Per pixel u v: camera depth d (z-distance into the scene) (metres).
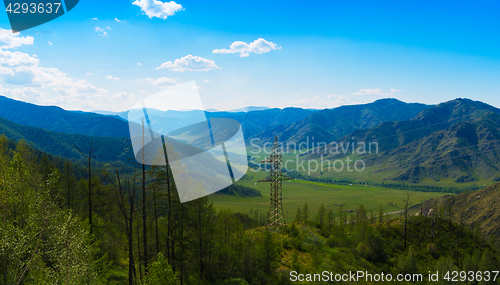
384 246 80.44
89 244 29.17
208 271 40.56
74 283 24.11
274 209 87.38
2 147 41.47
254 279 42.97
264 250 48.59
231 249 44.81
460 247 87.19
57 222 27.36
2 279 21.77
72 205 50.53
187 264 34.34
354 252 71.81
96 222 36.47
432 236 90.38
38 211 28.72
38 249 24.42
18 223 28.34
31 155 50.41
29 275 23.70
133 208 17.44
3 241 22.05
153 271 20.34
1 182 30.22
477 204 194.00
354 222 129.12
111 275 34.09
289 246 65.69
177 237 34.62
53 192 33.78
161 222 36.25
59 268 24.53
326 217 125.06
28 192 31.09
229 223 51.66
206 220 37.59
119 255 38.97
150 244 29.16
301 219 130.50
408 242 86.94
